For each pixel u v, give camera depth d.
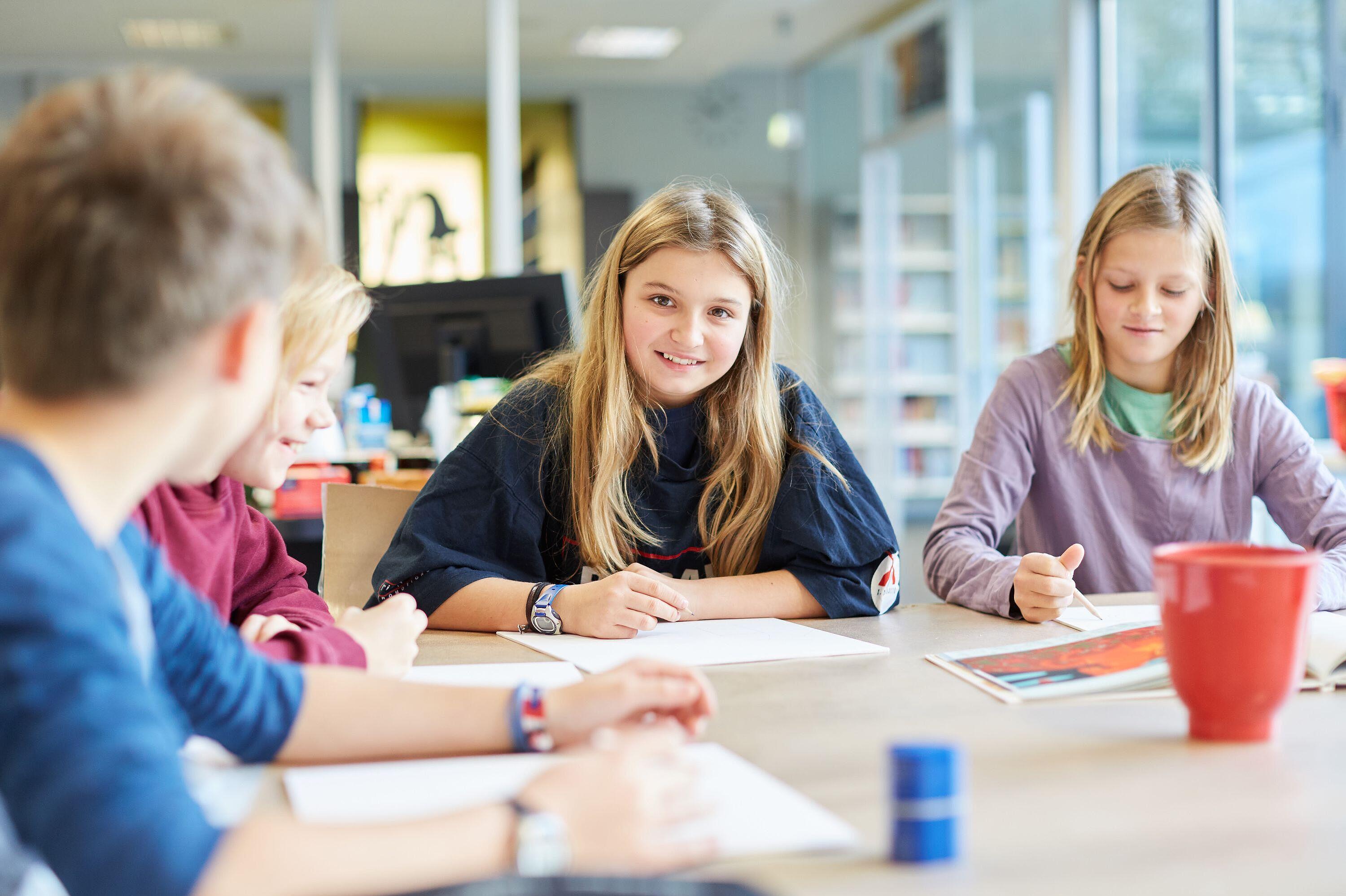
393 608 0.96
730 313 1.40
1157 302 1.59
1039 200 5.29
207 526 1.00
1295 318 4.32
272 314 0.54
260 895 0.46
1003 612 1.27
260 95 7.27
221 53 6.99
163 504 0.96
